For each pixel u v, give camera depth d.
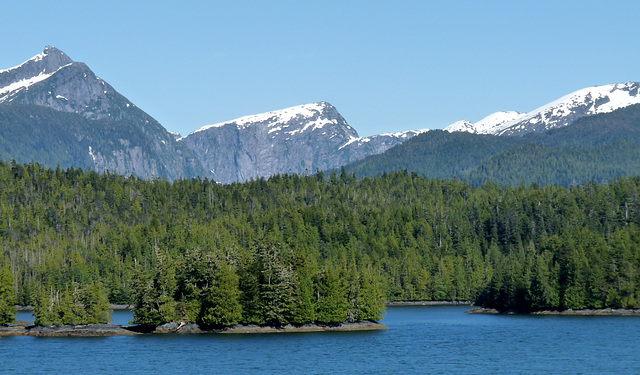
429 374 156.12
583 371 157.75
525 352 181.00
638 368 160.12
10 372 156.75
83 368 160.50
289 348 186.62
